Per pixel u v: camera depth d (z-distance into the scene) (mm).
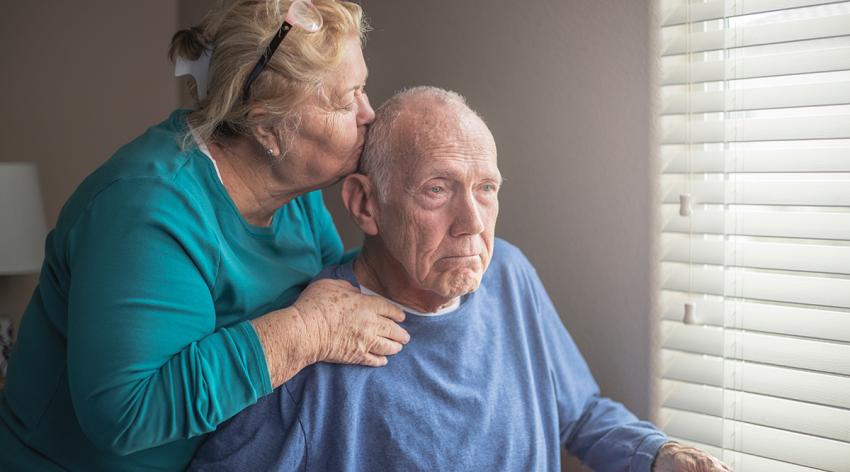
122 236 1156
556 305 1814
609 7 1657
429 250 1256
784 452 1544
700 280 1617
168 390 1140
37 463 1328
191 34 1302
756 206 1572
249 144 1292
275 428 1289
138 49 2684
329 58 1203
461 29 1879
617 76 1664
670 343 1652
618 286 1717
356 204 1336
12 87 2834
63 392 1298
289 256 1460
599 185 1716
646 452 1394
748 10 1489
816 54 1454
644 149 1648
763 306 1567
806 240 1503
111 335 1124
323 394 1275
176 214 1196
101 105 2758
